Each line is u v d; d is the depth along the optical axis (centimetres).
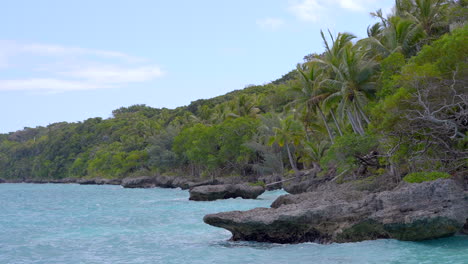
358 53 4034
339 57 4216
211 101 14275
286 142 6712
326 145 5984
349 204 2009
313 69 4647
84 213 4028
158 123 14638
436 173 2312
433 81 2425
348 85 3894
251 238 2177
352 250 1792
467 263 1511
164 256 1884
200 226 2861
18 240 2412
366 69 3850
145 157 11875
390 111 2577
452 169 2480
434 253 1673
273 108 9756
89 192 8875
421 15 3906
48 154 18762
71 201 6000
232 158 8431
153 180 10406
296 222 2008
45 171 18050
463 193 1878
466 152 2380
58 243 2294
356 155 3584
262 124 7812
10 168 19988
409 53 3788
